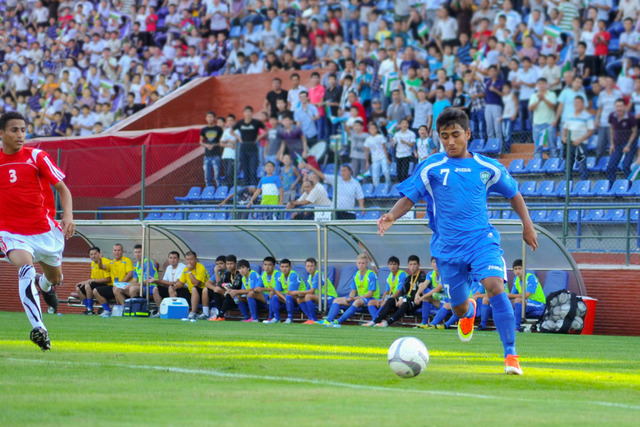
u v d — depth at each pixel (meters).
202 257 46.31
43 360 16.06
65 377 13.18
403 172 46.56
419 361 14.10
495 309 15.37
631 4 51.62
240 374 14.20
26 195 18.14
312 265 40.97
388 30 58.84
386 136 51.00
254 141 51.47
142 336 25.67
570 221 42.88
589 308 36.38
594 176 45.19
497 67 48.25
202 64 67.81
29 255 17.94
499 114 48.00
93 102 69.94
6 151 18.14
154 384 12.48
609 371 16.94
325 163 49.72
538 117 46.97
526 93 48.66
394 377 14.28
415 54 55.03
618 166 43.62
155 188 50.53
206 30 68.75
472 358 19.61
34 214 18.28
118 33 73.94
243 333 29.16
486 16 55.56
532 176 46.62
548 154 46.38
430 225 16.22
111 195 51.19
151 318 41.75
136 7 74.75
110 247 48.47
